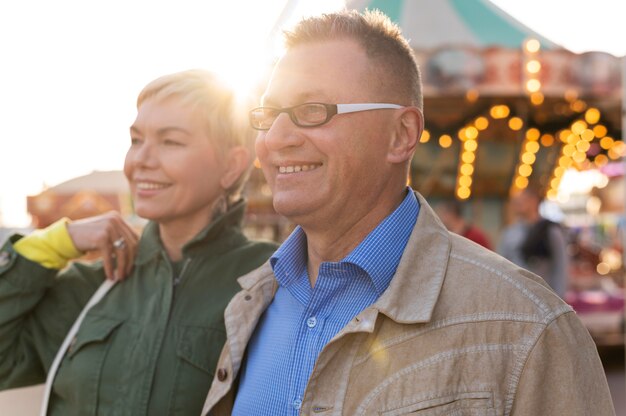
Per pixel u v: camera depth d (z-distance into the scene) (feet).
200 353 5.36
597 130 32.68
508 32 23.25
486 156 33.14
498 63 22.79
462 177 33.27
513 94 24.16
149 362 5.36
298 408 3.98
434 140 32.89
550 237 18.71
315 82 3.92
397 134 4.08
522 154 33.37
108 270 5.94
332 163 3.90
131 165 5.71
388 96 3.99
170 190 5.64
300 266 4.47
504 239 19.80
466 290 3.66
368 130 3.92
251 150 6.07
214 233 5.75
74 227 6.02
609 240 41.57
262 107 4.12
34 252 5.99
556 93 23.44
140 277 5.91
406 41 4.22
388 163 4.06
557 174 35.32
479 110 31.22
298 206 3.98
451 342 3.54
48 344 6.17
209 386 5.33
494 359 3.46
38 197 39.70
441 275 3.77
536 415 3.40
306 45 4.06
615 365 21.11
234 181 5.92
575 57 23.27
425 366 3.54
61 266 6.09
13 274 5.91
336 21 4.07
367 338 3.77
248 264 5.75
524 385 3.42
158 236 5.99
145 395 5.29
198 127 5.65
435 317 3.62
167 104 5.63
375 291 3.99
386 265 3.98
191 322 5.47
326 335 4.03
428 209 4.19
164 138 5.64
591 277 24.03
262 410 4.19
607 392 3.56
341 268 4.03
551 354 3.45
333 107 3.88
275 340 4.40
